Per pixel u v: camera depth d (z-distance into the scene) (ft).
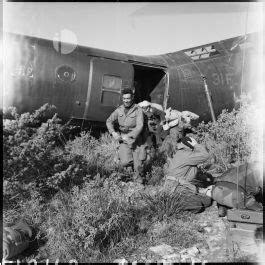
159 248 11.37
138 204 13.71
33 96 22.15
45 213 12.60
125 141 16.31
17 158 12.92
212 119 29.04
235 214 11.62
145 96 31.73
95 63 24.44
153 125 21.49
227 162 18.62
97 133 25.73
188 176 14.40
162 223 12.86
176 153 14.79
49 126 14.69
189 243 11.73
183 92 29.35
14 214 12.12
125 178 17.10
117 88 25.21
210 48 31.12
